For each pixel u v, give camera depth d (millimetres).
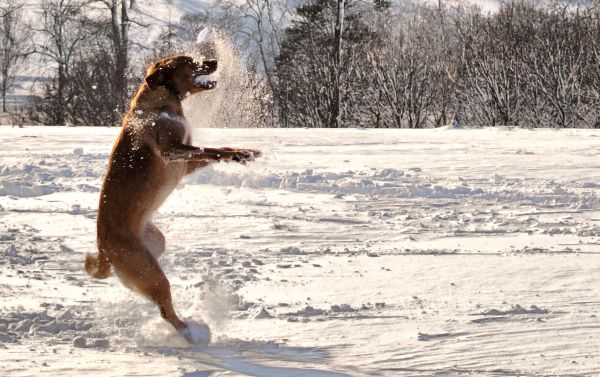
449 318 7664
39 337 7406
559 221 12906
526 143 25016
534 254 10461
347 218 13305
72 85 53875
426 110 47188
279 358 6785
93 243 11555
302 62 55250
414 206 14438
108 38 66938
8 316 7953
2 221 13039
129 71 53906
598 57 43438
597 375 6125
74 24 68250
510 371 6277
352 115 49531
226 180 16906
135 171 8203
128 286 7941
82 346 7207
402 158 20875
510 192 15516
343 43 53406
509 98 44312
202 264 10156
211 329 7625
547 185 16344
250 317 7922
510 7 52719
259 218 13203
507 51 45938
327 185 16344
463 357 6613
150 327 7770
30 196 15617
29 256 10695
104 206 8117
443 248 10969
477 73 45625
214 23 67562
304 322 7719
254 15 69062
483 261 10070
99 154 21344
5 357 6758
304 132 30047
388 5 64312
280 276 9492
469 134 29406
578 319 7535
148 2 81938
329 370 6441
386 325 7535
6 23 74938
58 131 30984
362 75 49062
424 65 47375
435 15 68312
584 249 10727
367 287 8922
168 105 8617
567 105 43062
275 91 51438
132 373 6391
